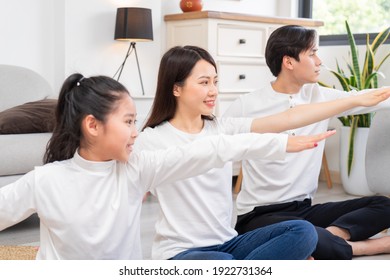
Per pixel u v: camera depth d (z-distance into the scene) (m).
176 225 1.72
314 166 2.35
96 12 4.19
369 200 2.40
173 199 1.73
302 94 2.39
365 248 2.35
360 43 4.74
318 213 2.40
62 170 1.42
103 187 1.45
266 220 2.17
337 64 4.51
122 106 1.43
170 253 1.71
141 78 4.39
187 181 1.71
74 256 1.45
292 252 1.67
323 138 1.49
